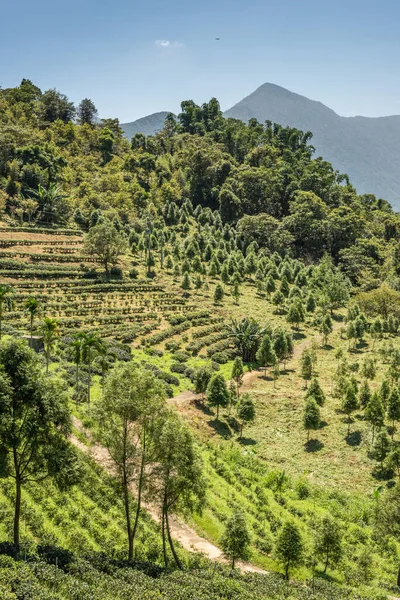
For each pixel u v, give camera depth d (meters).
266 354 108.81
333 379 101.12
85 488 54.53
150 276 147.75
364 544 58.38
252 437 83.25
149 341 110.81
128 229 181.00
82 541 45.19
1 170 178.25
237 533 47.94
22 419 39.41
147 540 50.09
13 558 37.56
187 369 101.88
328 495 67.50
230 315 135.12
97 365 92.44
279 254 193.50
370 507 64.81
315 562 52.91
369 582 50.66
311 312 150.38
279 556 48.66
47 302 117.06
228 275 154.62
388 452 74.56
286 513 62.03
